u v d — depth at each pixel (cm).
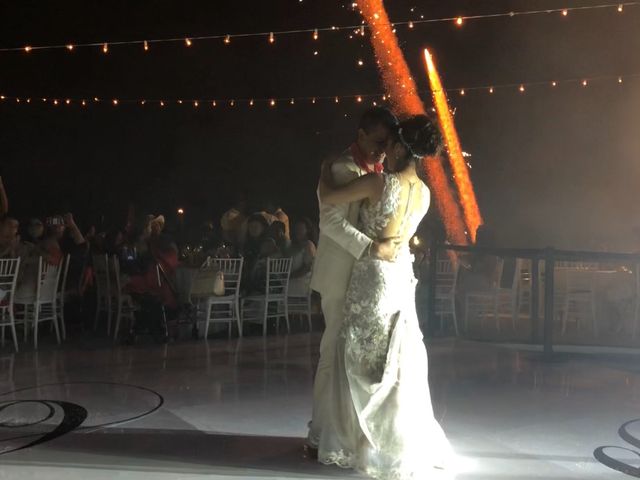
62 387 467
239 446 340
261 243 767
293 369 535
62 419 387
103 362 560
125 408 412
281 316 777
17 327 757
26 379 493
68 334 724
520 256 589
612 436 367
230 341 678
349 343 300
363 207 310
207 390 461
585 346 660
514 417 402
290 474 300
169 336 688
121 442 346
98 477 295
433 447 306
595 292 793
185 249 853
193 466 310
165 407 416
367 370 298
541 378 505
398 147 307
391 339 297
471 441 357
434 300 723
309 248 775
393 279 300
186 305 692
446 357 586
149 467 309
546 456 334
